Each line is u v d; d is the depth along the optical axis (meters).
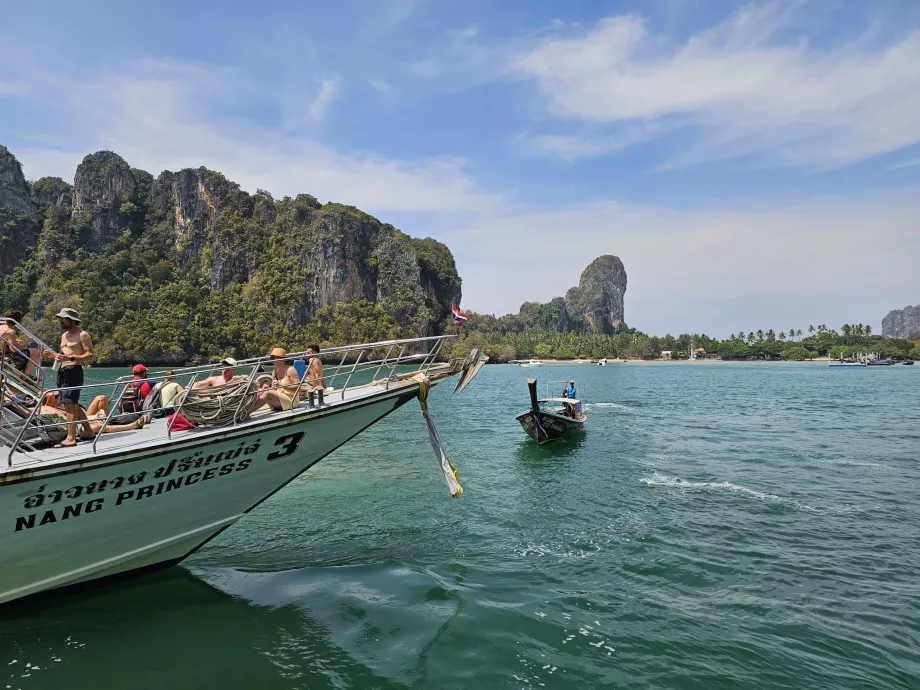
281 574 8.66
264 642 6.59
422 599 7.86
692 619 7.45
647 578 8.73
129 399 8.03
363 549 9.90
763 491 14.04
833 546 10.12
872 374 104.00
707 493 13.83
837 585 8.49
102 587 7.53
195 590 7.89
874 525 11.29
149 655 6.23
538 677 6.08
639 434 24.39
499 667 6.24
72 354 6.79
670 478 15.55
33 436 6.81
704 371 128.38
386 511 12.23
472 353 9.87
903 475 15.91
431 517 11.82
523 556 9.62
